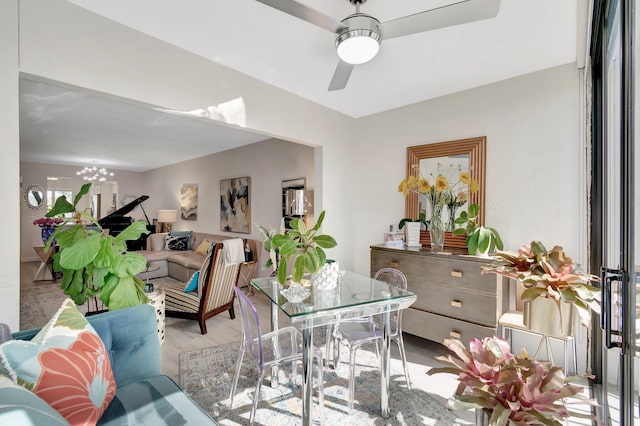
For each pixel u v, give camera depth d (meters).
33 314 3.96
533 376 0.78
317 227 1.96
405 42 2.22
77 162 7.49
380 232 3.71
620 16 1.19
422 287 2.84
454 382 2.36
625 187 1.16
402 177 3.51
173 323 3.63
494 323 2.44
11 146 1.61
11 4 1.62
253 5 1.87
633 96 1.12
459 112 3.07
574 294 1.39
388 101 3.37
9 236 1.60
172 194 7.65
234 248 3.52
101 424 1.23
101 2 1.84
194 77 2.41
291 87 3.05
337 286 2.17
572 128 2.46
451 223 3.08
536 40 2.18
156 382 1.53
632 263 1.13
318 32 2.15
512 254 1.70
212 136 4.86
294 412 2.02
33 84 2.88
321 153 3.56
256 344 1.98
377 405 2.08
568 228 2.47
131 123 4.12
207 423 1.25
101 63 1.94
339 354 2.63
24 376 1.04
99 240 1.91
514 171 2.73
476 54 2.38
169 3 1.85
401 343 2.28
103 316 1.53
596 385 2.19
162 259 5.74
